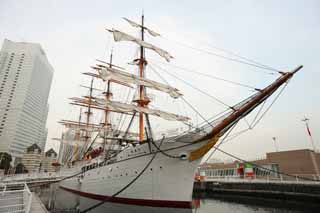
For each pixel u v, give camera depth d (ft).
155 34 91.20
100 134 104.83
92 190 73.41
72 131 161.68
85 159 112.16
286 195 110.01
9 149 331.36
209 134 48.42
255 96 46.44
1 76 374.02
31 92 388.37
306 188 103.50
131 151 58.65
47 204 90.07
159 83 78.18
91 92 145.07
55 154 394.93
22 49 398.21
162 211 50.03
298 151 141.59
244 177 152.87
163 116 72.64
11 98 364.58
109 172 64.80
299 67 45.24
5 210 42.09
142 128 72.13
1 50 394.73
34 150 357.00
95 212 67.62
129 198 55.57
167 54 87.45
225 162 224.12
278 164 148.77
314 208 91.76
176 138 50.44
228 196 137.18
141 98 76.38
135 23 89.40
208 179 163.22
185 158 50.26
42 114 435.53
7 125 346.13
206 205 106.83
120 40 79.92
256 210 91.09
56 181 120.06
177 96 78.18
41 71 424.05
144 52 85.25
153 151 53.01
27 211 37.45
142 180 54.03
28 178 108.99
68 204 90.48
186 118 76.18
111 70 73.67
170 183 50.49
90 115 161.68
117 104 71.97
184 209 49.08
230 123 48.44
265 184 122.62
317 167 130.41
